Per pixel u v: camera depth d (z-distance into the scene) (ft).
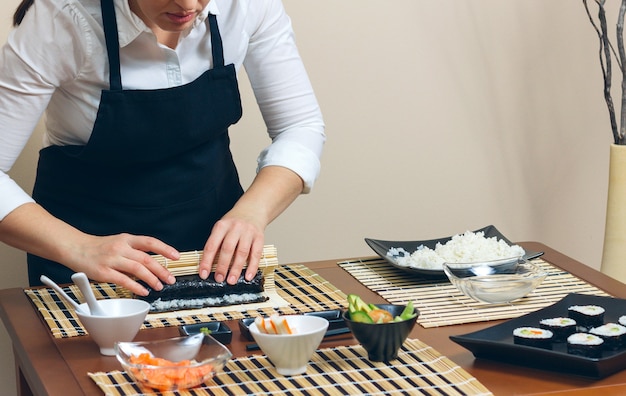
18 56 5.75
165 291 5.58
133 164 6.70
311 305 5.66
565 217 11.35
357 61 10.22
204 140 6.82
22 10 6.08
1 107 5.87
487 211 11.05
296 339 4.34
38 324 5.42
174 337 5.10
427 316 5.44
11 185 6.00
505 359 4.66
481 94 10.74
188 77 6.49
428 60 10.47
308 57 10.07
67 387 4.37
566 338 4.86
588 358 4.33
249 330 4.71
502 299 5.64
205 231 7.10
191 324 5.17
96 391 4.32
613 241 9.46
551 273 6.44
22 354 4.99
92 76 6.12
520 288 5.61
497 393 4.25
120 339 4.78
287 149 6.73
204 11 5.98
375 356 4.61
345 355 4.74
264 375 4.46
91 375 4.45
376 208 10.62
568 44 10.93
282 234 10.36
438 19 10.42
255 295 5.76
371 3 10.15
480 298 5.64
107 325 4.72
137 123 6.32
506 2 10.64
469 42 10.59
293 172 6.66
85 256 5.64
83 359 4.77
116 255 5.57
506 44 10.71
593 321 5.04
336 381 4.37
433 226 10.88
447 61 10.54
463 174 10.87
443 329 5.23
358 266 6.66
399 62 10.37
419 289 6.04
